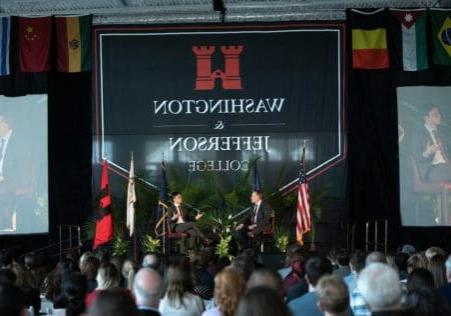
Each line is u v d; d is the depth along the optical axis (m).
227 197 18.41
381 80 19.67
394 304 4.77
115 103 19.59
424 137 19.62
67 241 19.64
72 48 19.62
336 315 4.94
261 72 19.59
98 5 19.83
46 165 19.95
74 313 6.75
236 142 19.47
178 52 19.70
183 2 19.70
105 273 7.68
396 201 19.52
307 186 17.83
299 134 19.44
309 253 9.79
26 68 19.34
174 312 6.31
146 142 19.50
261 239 17.36
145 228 18.70
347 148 19.38
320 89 19.52
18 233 19.80
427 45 19.34
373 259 7.93
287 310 3.62
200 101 19.59
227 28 19.69
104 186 17.86
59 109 20.02
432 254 9.44
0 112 19.98
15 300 4.30
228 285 5.55
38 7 19.88
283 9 19.78
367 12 19.41
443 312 5.09
